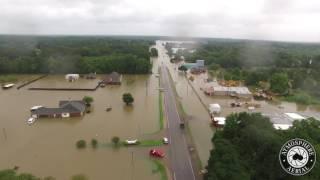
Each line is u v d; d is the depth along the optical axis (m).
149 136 80.69
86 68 176.50
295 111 112.75
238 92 131.25
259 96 131.50
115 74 154.75
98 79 162.75
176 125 90.19
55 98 119.75
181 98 124.69
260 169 49.88
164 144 75.50
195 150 72.38
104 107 108.56
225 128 64.19
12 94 125.94
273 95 136.50
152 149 72.25
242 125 62.75
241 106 115.94
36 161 65.25
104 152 70.56
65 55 189.50
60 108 97.69
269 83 151.88
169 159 67.25
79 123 90.88
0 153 68.94
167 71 192.75
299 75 158.38
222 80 167.62
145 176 59.62
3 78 156.62
